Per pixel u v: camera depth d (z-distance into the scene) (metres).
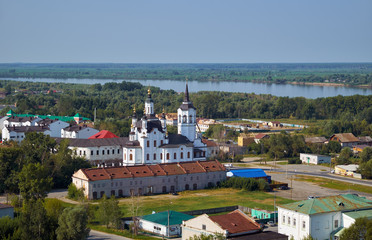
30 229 156.50
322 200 167.75
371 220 150.12
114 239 169.00
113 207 182.00
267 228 180.25
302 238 160.38
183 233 162.88
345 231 150.75
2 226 157.25
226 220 157.25
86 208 187.50
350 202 169.12
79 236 157.38
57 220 162.62
